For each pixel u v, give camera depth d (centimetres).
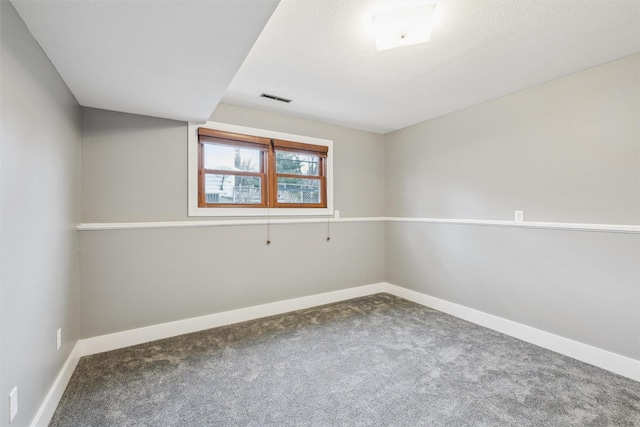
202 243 284
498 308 279
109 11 126
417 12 159
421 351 237
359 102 295
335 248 370
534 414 164
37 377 146
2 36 113
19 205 127
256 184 321
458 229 317
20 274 128
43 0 118
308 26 172
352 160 386
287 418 162
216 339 260
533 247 255
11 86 121
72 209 212
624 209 207
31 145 140
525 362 220
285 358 225
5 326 115
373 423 158
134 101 227
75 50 156
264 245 319
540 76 237
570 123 233
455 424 157
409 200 376
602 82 217
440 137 337
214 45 154
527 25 171
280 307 328
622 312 206
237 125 303
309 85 255
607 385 191
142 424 157
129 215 253
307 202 355
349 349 240
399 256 390
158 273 263
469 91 267
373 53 203
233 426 156
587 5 154
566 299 234
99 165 242
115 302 246
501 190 279
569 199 234
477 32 178
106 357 228
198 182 288
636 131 202
